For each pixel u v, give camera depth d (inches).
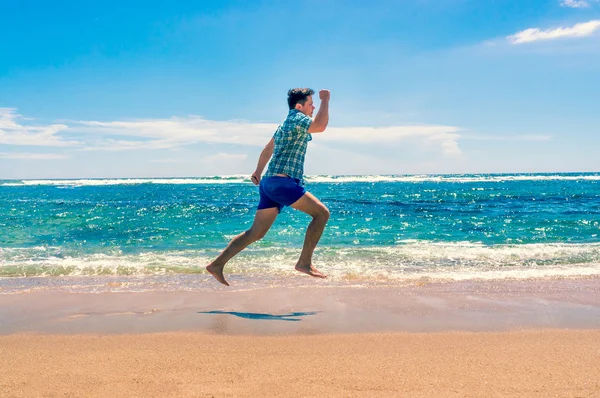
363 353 110.9
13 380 93.3
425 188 1861.5
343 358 107.0
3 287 193.0
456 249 300.5
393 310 154.2
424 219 545.3
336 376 95.1
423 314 149.2
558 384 90.2
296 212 620.7
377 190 1675.7
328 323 138.8
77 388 88.9
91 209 733.3
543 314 148.6
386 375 95.7
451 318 144.2
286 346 116.8
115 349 114.2
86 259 267.7
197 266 241.6
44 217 573.6
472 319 143.0
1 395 85.7
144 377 94.6
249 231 169.6
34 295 177.6
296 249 300.5
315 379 93.4
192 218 565.6
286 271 227.3
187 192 1560.0
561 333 127.6
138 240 358.6
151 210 705.6
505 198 1082.7
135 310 155.0
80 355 109.4
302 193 157.2
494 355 108.7
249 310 154.9
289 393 86.1
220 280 175.6
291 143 155.5
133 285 196.7
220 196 1268.5
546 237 372.5
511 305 160.4
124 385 90.1
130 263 251.8
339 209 727.7
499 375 95.3
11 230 427.8
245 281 205.0
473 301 166.4
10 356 108.8
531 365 101.3
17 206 803.4
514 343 118.5
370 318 144.4
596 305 160.1
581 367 99.8
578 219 527.8
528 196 1169.4
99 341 121.3
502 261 256.5
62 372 97.7
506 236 381.1
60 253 294.4
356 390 87.7
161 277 214.7
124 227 455.2
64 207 778.2
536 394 85.4
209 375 95.7
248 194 1408.7
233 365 102.0
